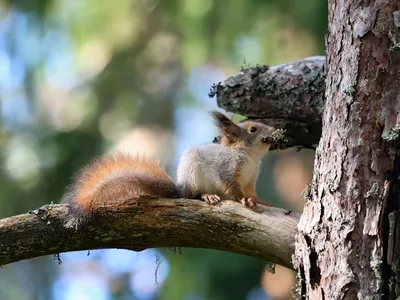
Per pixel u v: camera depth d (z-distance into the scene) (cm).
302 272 736
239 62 1484
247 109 998
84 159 1502
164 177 934
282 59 1454
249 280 1434
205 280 1418
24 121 1573
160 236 812
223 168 962
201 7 1459
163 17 1636
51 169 1469
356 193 705
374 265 684
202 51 1495
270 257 778
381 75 720
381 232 689
